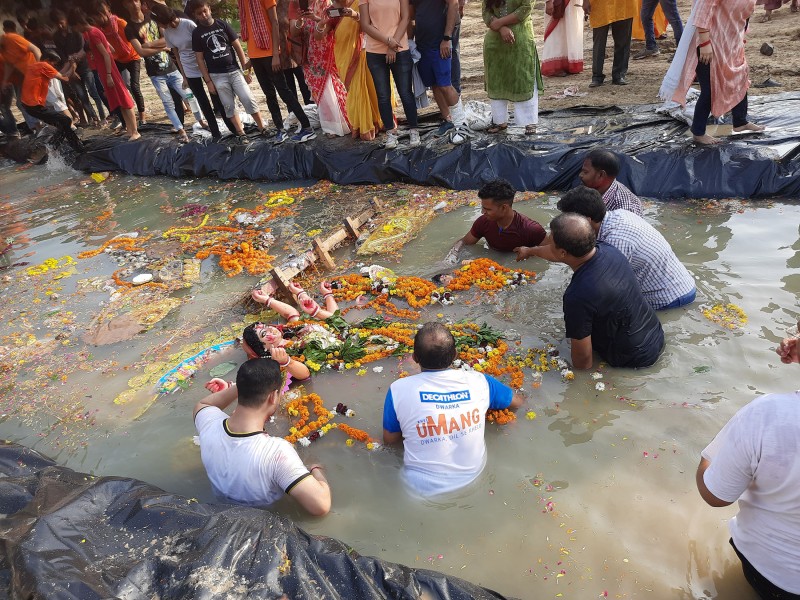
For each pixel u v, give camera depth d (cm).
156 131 1088
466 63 1250
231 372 466
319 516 336
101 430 422
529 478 347
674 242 559
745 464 227
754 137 658
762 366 402
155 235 745
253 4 828
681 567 290
